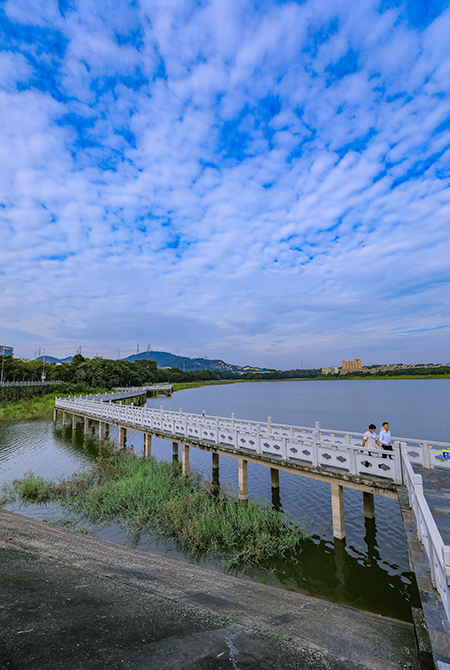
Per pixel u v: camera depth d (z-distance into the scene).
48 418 40.66
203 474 20.27
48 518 12.95
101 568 7.93
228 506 13.73
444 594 4.47
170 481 16.75
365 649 5.39
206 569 9.53
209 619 5.89
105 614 5.65
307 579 9.77
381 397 88.19
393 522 13.87
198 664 4.50
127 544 11.16
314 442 12.34
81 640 4.83
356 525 13.55
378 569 10.38
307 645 5.33
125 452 23.77
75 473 18.19
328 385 193.38
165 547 11.09
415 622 5.20
